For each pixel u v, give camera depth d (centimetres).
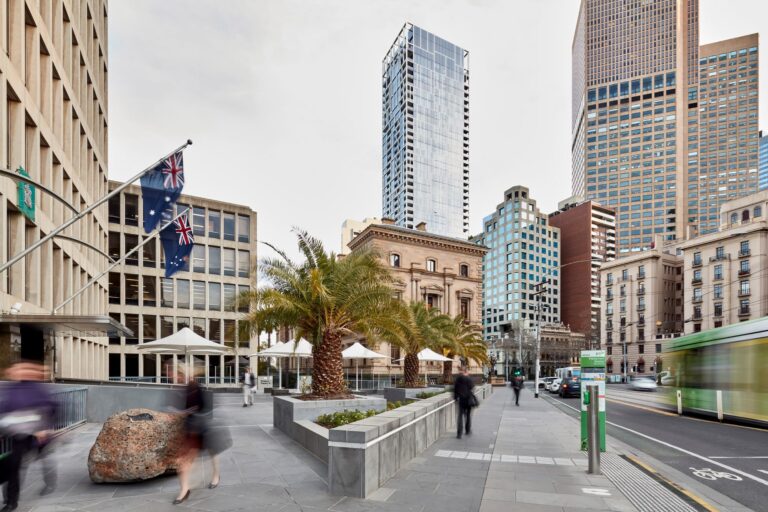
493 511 559
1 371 1316
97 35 2855
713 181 15050
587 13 16800
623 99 15875
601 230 13900
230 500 584
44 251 1794
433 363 5147
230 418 1488
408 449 843
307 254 1493
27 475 704
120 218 4069
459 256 5819
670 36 15388
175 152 1423
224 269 4584
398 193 16025
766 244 6994
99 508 550
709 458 970
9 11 1533
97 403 1316
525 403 2577
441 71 16988
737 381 1563
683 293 8919
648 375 8250
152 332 4128
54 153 1891
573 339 11812
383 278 1630
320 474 721
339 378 1444
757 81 15125
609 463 866
